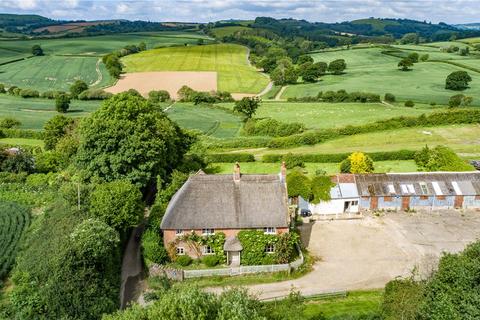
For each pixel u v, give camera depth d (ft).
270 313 121.19
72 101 536.01
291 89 613.52
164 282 162.61
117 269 168.45
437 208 237.86
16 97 550.77
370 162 259.60
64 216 182.09
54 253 153.89
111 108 223.71
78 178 215.10
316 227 219.20
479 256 108.68
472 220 225.15
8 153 271.90
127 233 200.75
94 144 214.90
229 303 104.27
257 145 340.18
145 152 216.95
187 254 181.68
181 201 181.37
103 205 179.93
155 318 103.04
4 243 182.50
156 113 247.09
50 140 329.31
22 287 144.56
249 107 424.87
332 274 176.35
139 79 651.25
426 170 277.23
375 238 207.00
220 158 303.89
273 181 185.26
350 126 356.18
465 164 261.24
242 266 176.45
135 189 189.98
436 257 187.01
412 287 123.95
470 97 467.52
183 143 280.72
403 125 365.81
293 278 173.37
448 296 101.04
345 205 235.20
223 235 178.50
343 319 133.49
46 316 134.82
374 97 518.37
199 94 542.98
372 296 159.12
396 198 235.20
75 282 138.51
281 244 177.17
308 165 294.25
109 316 111.04
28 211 216.13
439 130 359.66
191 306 101.86
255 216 177.47
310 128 378.94
